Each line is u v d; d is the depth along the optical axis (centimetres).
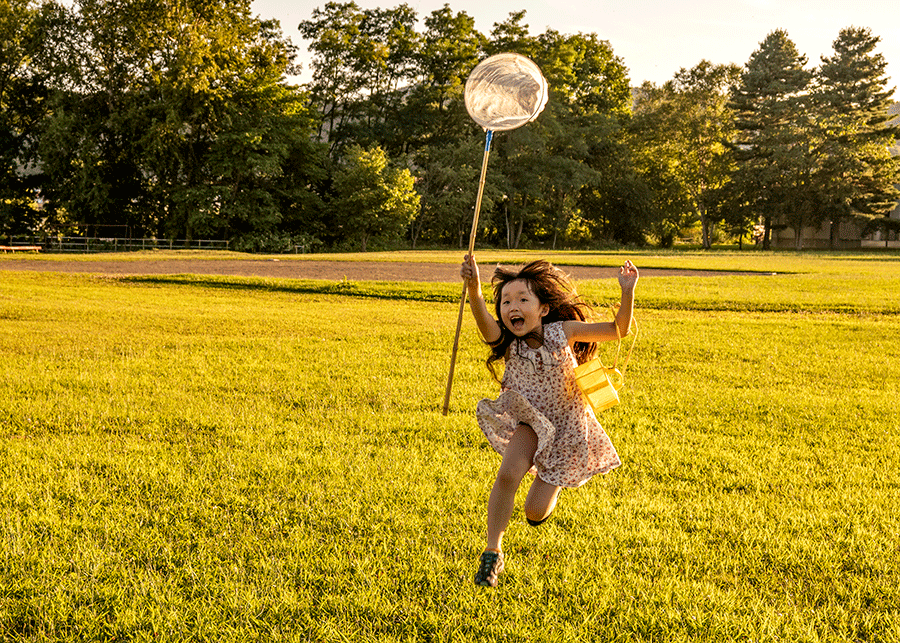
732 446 623
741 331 1305
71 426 664
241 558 399
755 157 7131
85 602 357
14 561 394
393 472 539
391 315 1558
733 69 7300
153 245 5141
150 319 1409
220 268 2853
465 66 6612
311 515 458
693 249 7512
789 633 331
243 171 5209
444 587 372
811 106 6994
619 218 7531
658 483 526
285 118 5550
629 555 409
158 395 782
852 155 6712
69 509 466
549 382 376
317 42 6372
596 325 369
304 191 5816
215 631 331
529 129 6328
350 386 835
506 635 329
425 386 833
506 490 349
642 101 7850
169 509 466
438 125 6875
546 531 439
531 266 377
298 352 1062
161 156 4994
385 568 391
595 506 478
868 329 1338
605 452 386
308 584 375
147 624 338
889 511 479
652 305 1805
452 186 6297
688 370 964
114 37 5009
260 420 684
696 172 7506
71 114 4944
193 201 5197
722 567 396
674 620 342
